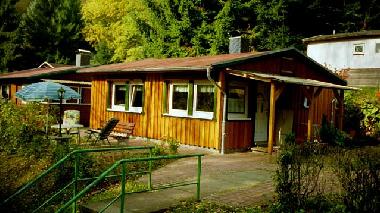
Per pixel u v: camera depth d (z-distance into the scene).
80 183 9.61
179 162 11.94
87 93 24.80
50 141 12.73
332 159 6.82
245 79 14.51
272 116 13.07
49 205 8.73
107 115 19.14
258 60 14.63
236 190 8.37
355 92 22.27
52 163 10.54
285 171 6.47
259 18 32.62
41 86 14.83
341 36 27.97
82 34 48.94
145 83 16.88
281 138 15.57
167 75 15.76
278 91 13.02
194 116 14.70
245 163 11.84
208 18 33.62
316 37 29.62
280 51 15.20
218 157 12.95
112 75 18.86
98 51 41.56
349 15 37.75
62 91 14.31
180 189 8.44
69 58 47.59
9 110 15.52
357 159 6.29
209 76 13.05
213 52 32.00
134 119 17.45
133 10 38.50
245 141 14.53
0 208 8.30
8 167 10.68
